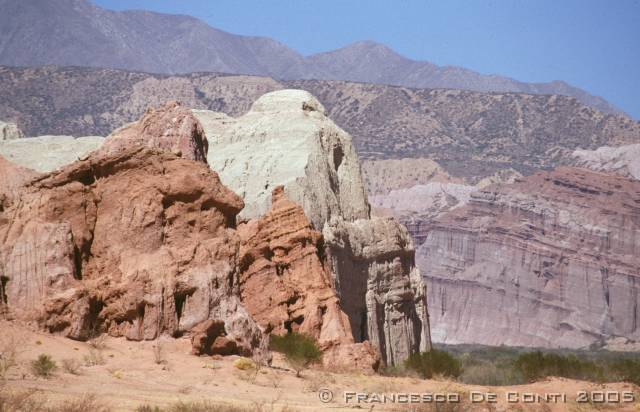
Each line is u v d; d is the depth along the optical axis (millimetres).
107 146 88438
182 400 49688
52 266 63594
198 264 65938
